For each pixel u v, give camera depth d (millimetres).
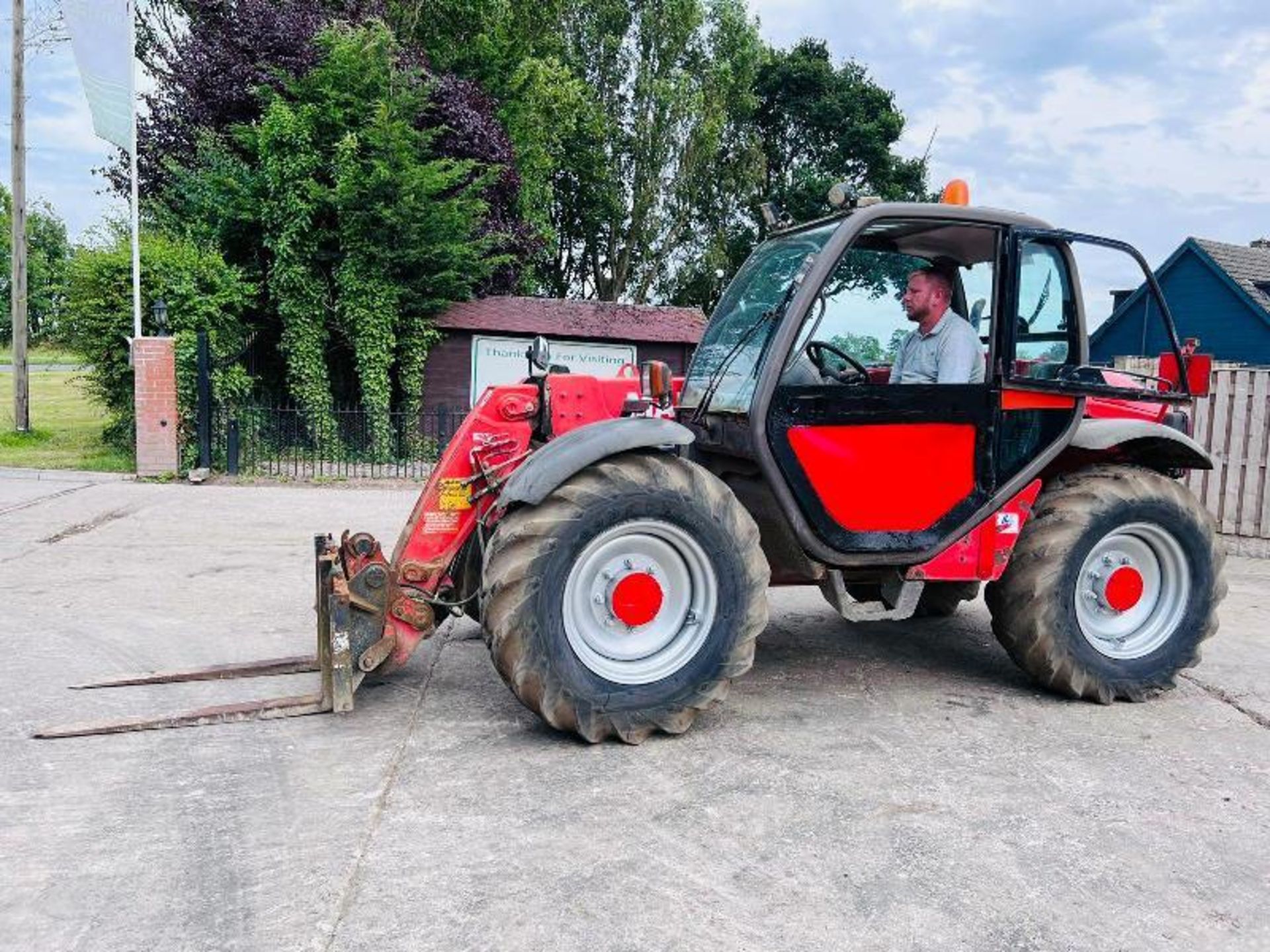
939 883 2498
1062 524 3869
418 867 2512
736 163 25719
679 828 2760
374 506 9062
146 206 13820
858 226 3607
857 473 3639
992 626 4145
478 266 14680
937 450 3740
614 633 3395
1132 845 2740
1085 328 3992
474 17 18453
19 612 5098
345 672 3516
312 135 13133
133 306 11086
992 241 3805
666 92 23281
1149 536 4035
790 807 2914
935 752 3391
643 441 3295
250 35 14242
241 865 2512
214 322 11695
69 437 13555
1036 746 3482
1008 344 3781
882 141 27609
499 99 18469
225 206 13016
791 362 3717
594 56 23969
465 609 3811
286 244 12781
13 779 3021
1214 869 2615
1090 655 3918
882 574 3932
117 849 2594
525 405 3725
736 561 3420
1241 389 8102
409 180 13000
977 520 3789
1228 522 8250
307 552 6824
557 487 3256
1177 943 2268
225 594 5551
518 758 3242
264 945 2166
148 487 9938
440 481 3631
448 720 3590
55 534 7312
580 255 26094
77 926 2232
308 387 13281
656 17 23734
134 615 5059
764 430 3496
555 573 3193
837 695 4016
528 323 14688
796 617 5395
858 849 2666
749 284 4164
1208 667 4605
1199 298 21859
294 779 3043
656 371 3449
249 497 9422
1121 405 4195
